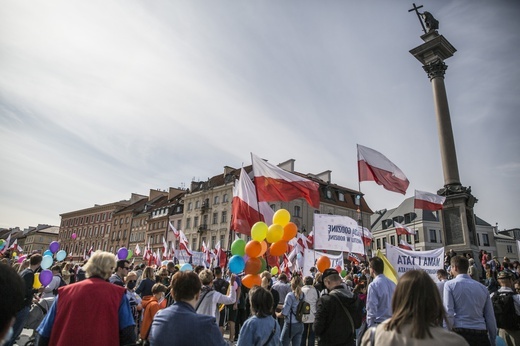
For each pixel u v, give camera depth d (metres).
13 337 6.01
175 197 65.31
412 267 7.92
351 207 52.53
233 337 9.89
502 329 6.53
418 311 2.19
